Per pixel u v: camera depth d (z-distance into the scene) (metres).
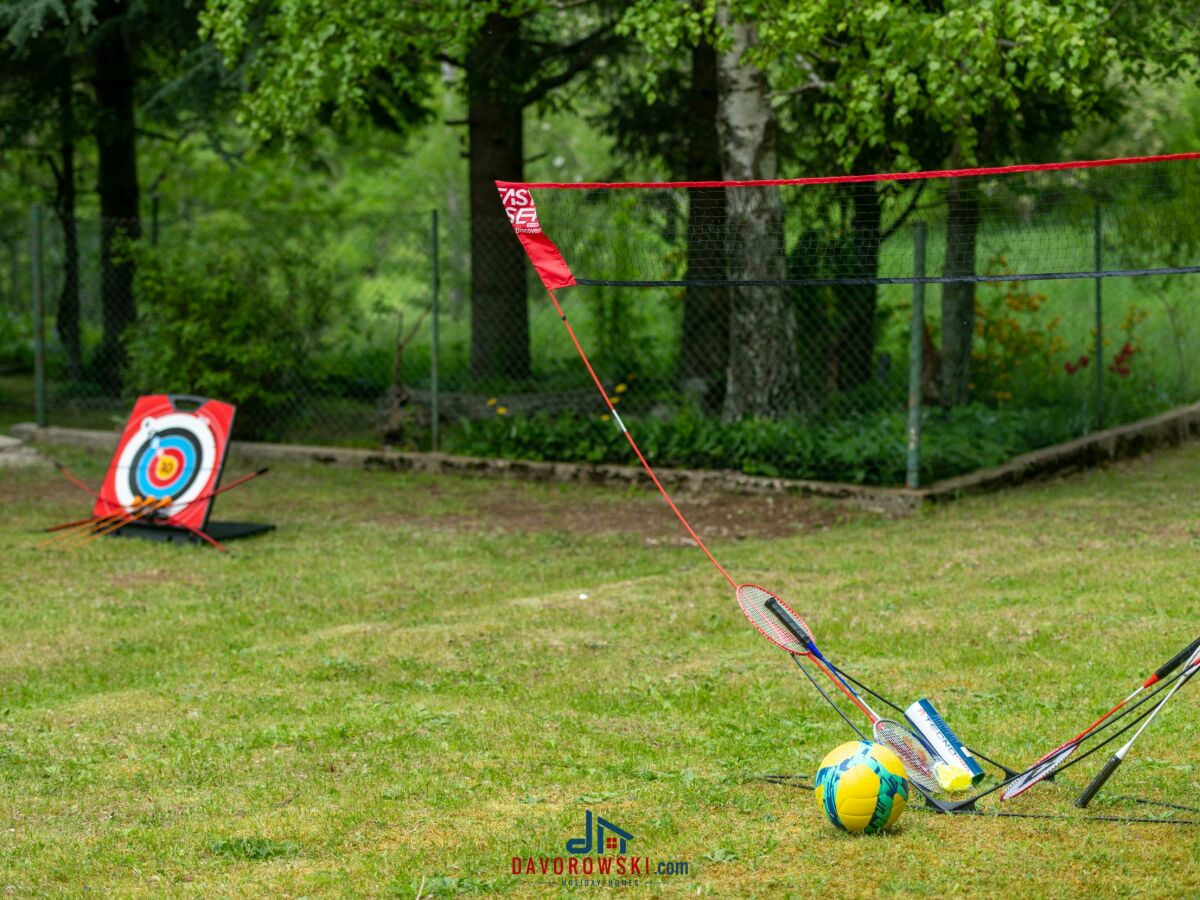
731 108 12.62
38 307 16.11
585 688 6.82
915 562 9.48
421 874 4.55
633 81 18.34
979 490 12.09
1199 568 8.95
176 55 18.94
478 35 13.29
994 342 15.20
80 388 19.27
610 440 13.38
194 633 8.09
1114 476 13.27
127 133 19.20
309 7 12.85
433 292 14.34
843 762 4.80
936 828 4.84
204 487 10.84
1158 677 4.85
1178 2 12.45
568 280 5.94
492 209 17.00
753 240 12.46
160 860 4.75
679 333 16.52
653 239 13.80
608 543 10.62
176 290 14.90
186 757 5.86
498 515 11.81
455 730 6.18
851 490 11.77
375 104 17.92
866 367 13.98
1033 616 7.90
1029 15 10.17
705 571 9.44
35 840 4.97
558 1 14.28
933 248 12.88
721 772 5.54
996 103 13.55
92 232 18.94
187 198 30.22
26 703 6.78
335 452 14.37
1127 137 21.11
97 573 9.68
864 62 11.40
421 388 16.66
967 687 6.65
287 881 4.52
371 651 7.58
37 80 19.11
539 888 4.42
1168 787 5.18
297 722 6.34
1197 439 15.84
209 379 14.70
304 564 9.93
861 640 7.55
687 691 6.71
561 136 38.00
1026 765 5.47
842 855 4.59
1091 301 15.64
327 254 16.25
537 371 16.59
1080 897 4.23
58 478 13.66
